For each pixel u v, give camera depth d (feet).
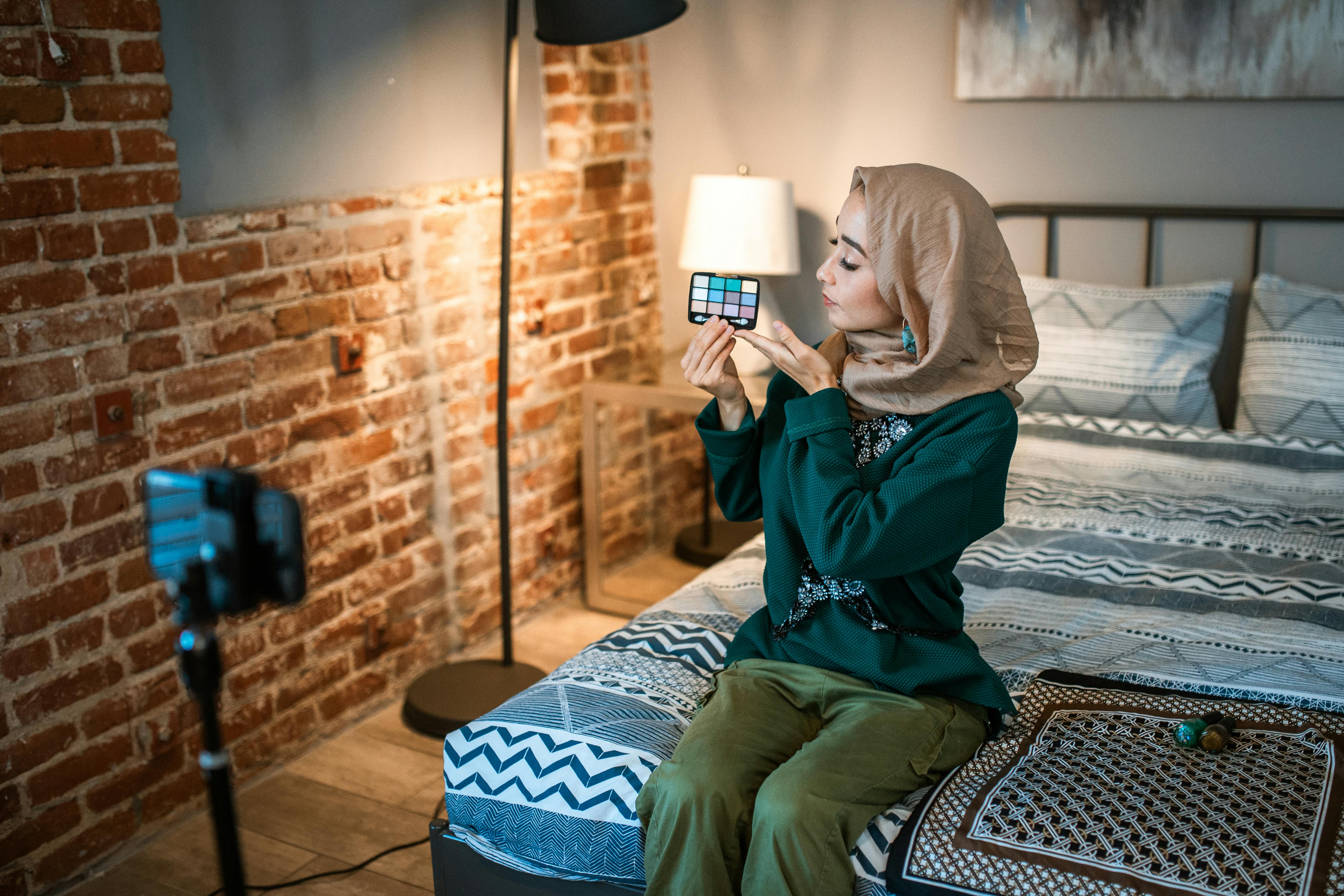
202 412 6.80
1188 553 6.72
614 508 10.61
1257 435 8.18
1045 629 5.90
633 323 10.88
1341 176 8.59
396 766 7.64
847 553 4.16
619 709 4.96
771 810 3.95
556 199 9.59
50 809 6.25
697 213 9.79
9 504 5.85
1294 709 4.76
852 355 4.68
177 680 6.86
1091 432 8.48
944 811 4.17
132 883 6.41
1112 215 9.26
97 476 6.25
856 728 4.28
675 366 10.46
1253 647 5.56
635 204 10.75
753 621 5.02
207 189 6.80
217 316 6.82
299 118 7.34
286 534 2.94
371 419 8.04
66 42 5.79
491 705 8.05
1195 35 8.69
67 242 5.94
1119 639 5.73
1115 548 6.84
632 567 10.89
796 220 10.44
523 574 9.75
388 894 6.23
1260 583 6.27
